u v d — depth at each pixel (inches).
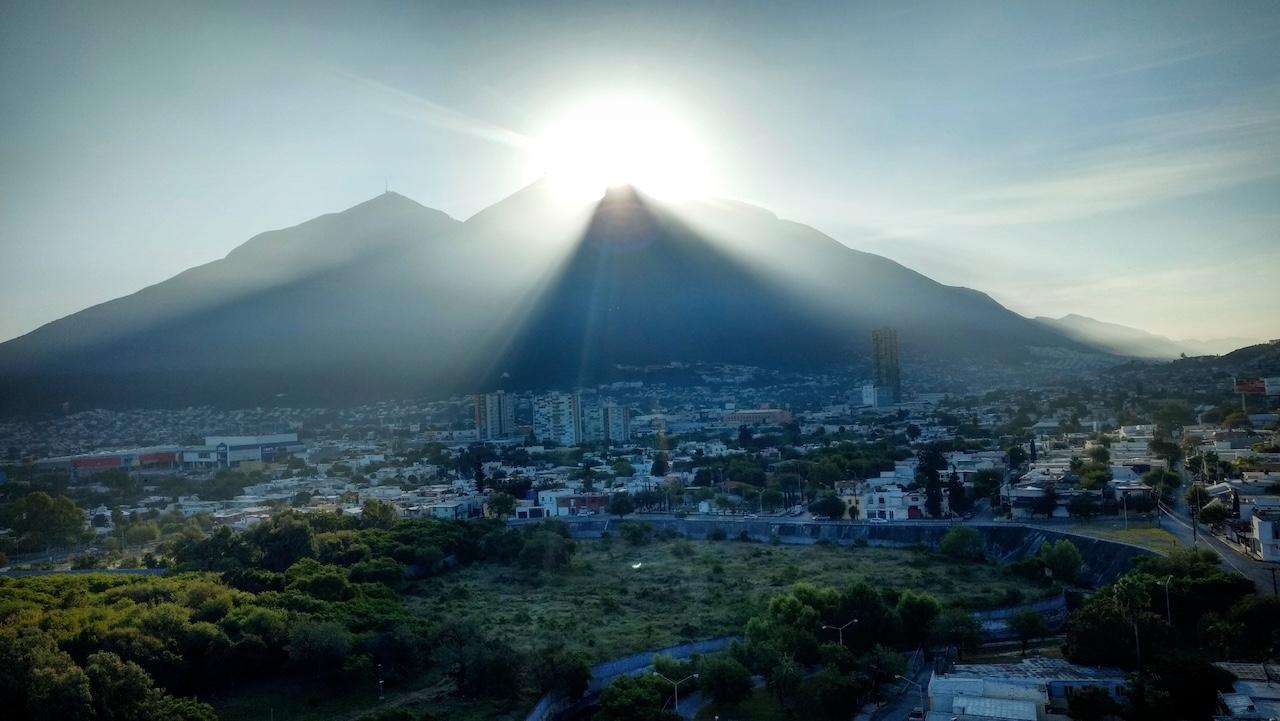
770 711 6471.5
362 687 7062.0
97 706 6033.5
